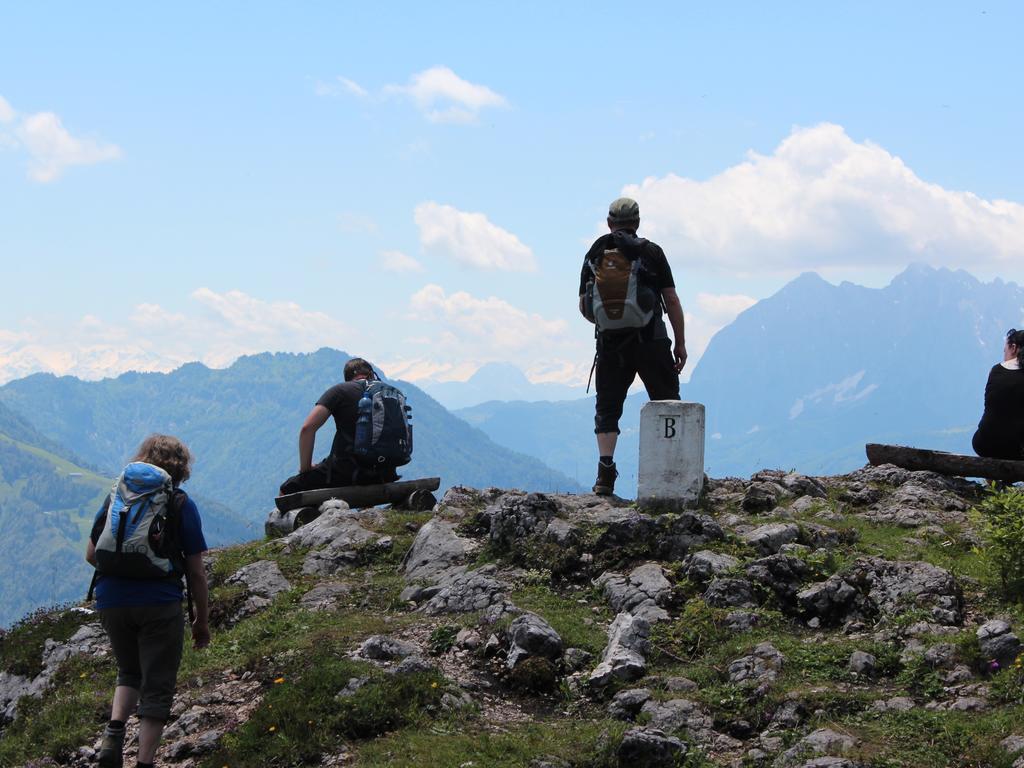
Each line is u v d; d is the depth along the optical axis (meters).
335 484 13.23
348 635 10.64
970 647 9.89
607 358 12.34
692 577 10.87
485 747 9.49
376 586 11.55
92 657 11.16
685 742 9.53
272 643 10.69
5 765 10.16
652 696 9.84
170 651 9.57
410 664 10.10
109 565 9.49
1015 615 10.27
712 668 10.05
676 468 12.03
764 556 11.06
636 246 12.15
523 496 12.02
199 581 9.62
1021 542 10.52
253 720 9.81
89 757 10.00
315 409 13.19
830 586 10.55
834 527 11.68
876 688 9.81
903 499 12.32
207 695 10.24
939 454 12.94
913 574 10.60
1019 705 9.44
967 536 11.44
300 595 11.52
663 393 12.29
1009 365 12.84
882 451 13.27
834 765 9.17
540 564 11.31
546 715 9.95
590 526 11.66
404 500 13.37
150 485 9.54
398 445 13.25
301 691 9.91
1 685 11.38
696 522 11.28
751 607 10.55
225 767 9.60
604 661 10.17
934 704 9.62
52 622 11.78
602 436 12.47
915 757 9.21
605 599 10.92
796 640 10.27
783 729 9.55
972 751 9.20
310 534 12.42
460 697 9.96
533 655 10.26
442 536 11.91
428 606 11.11
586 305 12.33
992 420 12.75
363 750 9.54
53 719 10.38
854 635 10.31
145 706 9.48
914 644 10.07
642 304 12.09
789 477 12.87
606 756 9.41
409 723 9.74
